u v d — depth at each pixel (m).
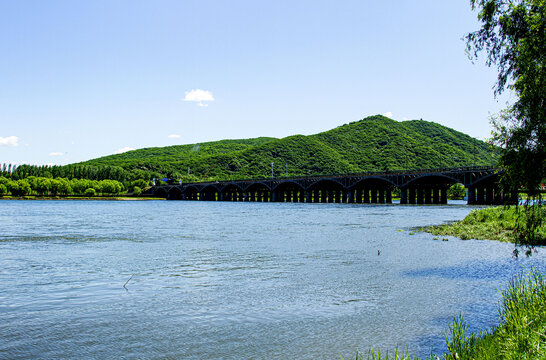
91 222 70.12
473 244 39.09
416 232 50.00
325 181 160.12
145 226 61.97
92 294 21.69
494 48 19.30
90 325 16.83
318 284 23.55
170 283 24.06
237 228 57.62
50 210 112.94
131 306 19.44
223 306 19.34
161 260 31.77
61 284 23.94
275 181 179.88
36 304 19.83
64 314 18.27
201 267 28.89
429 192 144.88
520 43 18.69
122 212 103.88
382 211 96.25
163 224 65.50
